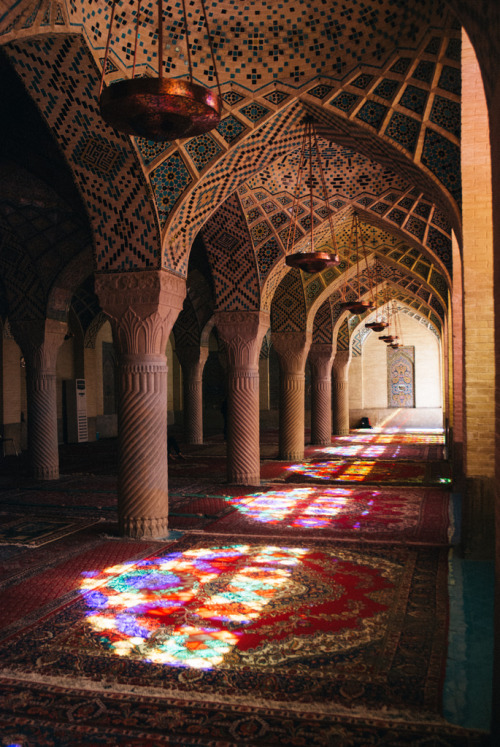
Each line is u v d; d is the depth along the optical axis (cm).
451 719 195
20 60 368
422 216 620
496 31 158
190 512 537
